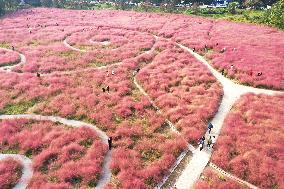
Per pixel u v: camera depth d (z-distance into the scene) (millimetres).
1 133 44625
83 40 83750
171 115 49062
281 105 51500
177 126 46469
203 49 76750
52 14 111062
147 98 55188
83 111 50531
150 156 40625
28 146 42031
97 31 91500
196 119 47406
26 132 45094
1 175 36875
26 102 53969
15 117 49844
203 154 40406
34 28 94938
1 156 40844
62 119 49125
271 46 77312
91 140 43625
